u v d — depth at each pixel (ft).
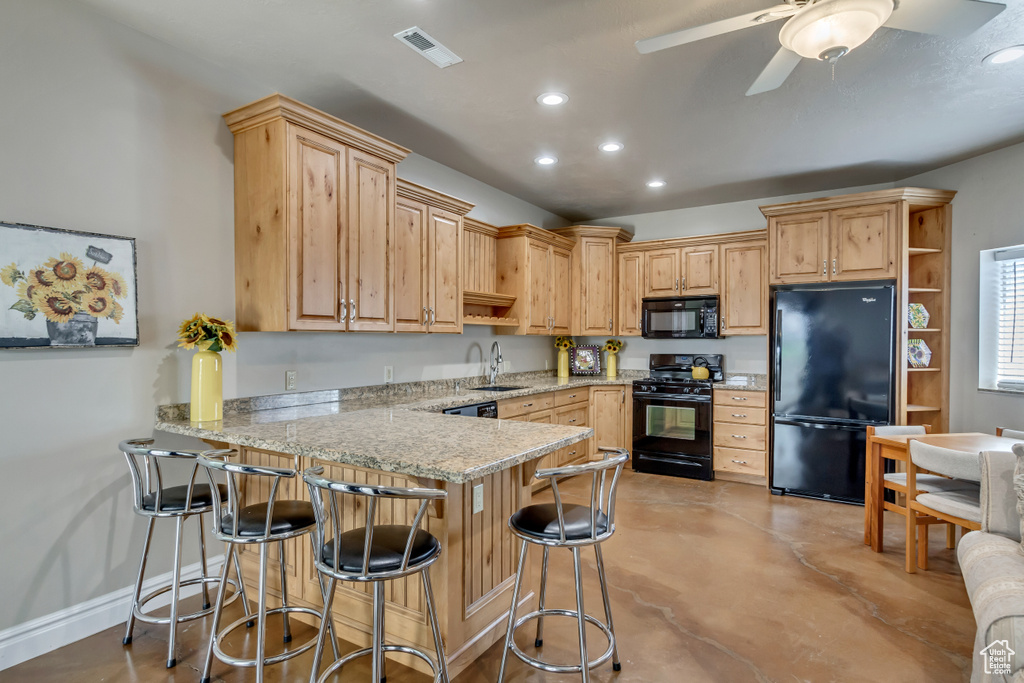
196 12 7.16
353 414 8.78
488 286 14.93
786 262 14.12
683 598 8.24
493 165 13.30
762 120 10.48
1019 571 5.26
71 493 7.04
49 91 6.79
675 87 9.12
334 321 8.95
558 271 16.75
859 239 13.21
